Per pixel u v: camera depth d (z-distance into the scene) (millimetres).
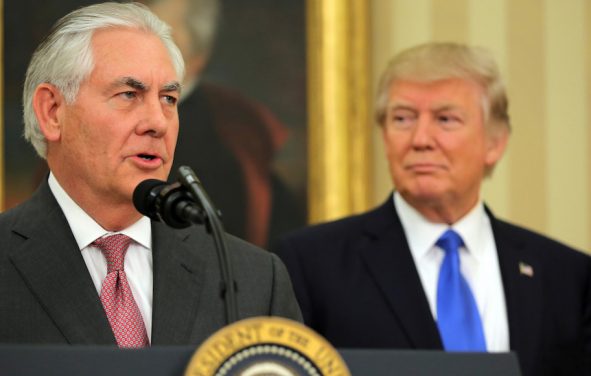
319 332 6574
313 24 9102
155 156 4555
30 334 4328
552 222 9234
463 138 6637
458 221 6758
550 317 6633
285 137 9070
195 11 9062
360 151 9016
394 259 6656
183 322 4555
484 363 3207
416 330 6406
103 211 4617
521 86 9305
